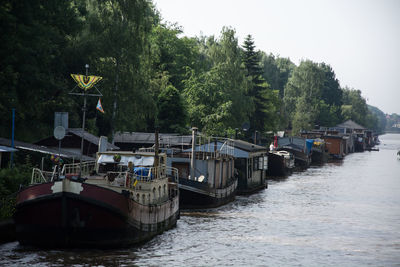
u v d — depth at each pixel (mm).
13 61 42344
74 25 52375
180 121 73438
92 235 23859
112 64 56969
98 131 62062
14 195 28312
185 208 40375
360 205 47969
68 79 55031
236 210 42344
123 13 57625
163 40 95875
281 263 25562
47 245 24031
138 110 57938
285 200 50188
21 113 45906
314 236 32875
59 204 22969
